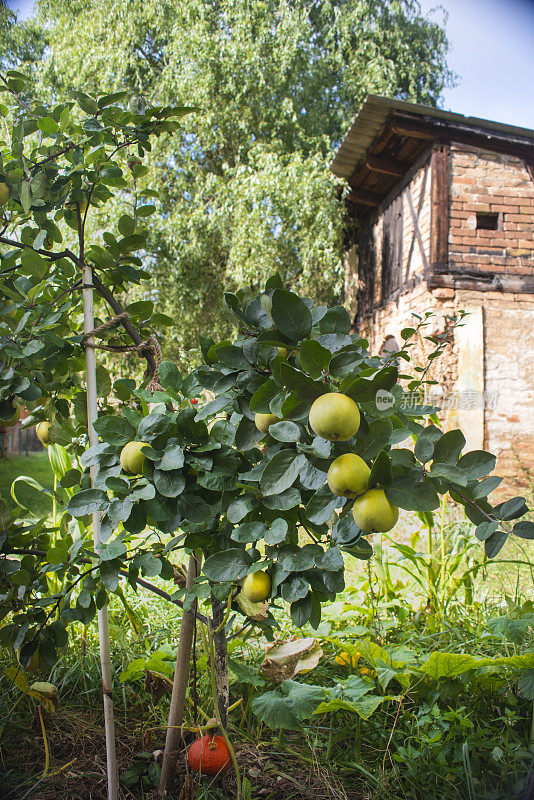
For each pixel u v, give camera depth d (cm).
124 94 178
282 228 920
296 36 1037
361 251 959
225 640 169
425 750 171
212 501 152
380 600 271
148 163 936
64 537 182
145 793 168
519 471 587
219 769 159
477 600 289
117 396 179
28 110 193
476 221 645
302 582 133
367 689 187
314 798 164
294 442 135
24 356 159
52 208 193
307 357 112
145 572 145
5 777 172
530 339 622
